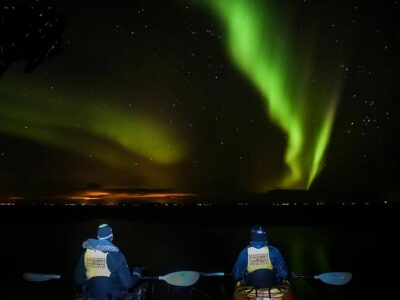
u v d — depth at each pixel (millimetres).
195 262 14562
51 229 22469
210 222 25031
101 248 7359
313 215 27344
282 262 7887
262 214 27906
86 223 24500
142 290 8078
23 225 23812
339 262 14297
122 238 19438
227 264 14320
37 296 10172
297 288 10648
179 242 18297
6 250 17047
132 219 26031
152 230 21984
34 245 18094
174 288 10594
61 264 14516
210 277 11703
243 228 22625
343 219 25750
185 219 26000
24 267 14031
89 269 7348
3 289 10766
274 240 19031
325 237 19656
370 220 25297
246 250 7855
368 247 17016
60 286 10977
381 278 11719
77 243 18578
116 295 7336
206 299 9898
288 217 26719
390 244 17641
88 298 7340
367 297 9992
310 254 15805
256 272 7738
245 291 7742
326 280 8414
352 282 11203
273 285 7707
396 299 9828
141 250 16656
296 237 19766
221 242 18344
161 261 14797
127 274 7406
